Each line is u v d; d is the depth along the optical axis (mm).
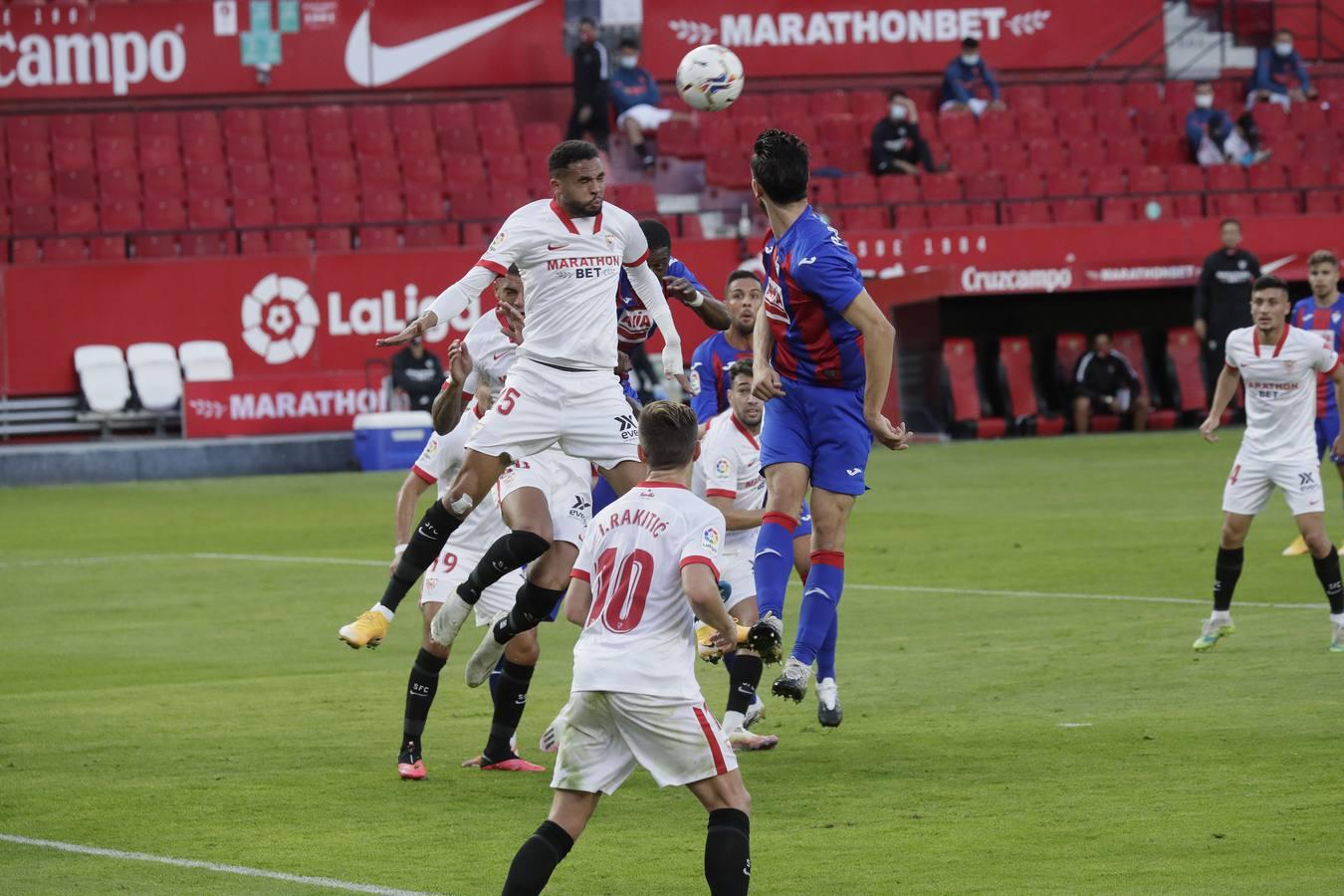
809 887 23469
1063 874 23750
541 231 30734
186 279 101312
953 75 126438
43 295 99625
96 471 95125
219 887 23781
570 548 30562
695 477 35875
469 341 33781
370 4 122875
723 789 21203
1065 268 108562
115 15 118500
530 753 32750
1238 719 33438
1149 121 128500
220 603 52594
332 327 102688
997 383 112062
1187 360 113438
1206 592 49625
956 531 64938
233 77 120750
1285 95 130750
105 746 33344
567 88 127500
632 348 37438
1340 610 40406
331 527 71688
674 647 21188
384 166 115500
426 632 31531
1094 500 73562
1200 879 23328
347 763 31797
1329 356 40031
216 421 99625
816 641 29094
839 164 120562
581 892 23500
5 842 26266
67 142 112875
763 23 129250
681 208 118938
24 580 57906
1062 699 35938
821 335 29641
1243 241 110625
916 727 33844
